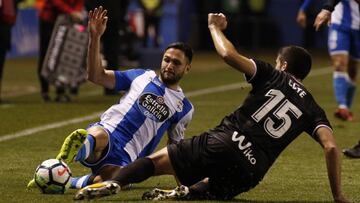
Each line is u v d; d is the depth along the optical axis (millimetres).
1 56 37375
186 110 19500
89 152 18203
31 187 18766
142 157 18219
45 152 24797
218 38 17219
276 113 17156
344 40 31766
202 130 29516
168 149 17359
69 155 17953
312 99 17516
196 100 39062
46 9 37031
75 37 37219
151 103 19219
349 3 31609
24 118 32000
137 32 66375
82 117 32562
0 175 21047
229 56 17000
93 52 18781
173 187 19844
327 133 17266
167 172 17359
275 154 17203
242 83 47656
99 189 16781
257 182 17219
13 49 64250
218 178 17250
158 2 66438
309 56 18000
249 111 17172
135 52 59000
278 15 81562
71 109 35000
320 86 46969
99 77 19047
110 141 18719
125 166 17344
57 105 36406
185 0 74812
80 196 16797
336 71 32188
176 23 71375
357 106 37469
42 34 37406
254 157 17000
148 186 19859
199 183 17594
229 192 17422
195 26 76000
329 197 18844
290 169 22484
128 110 19141
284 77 17469
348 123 31656
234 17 77000
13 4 36531
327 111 35312
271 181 20734
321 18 23672
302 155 24703
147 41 67438
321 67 60938
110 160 18734
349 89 32375
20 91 42844
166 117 19297
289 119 17188
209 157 17078
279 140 17125
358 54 31906
